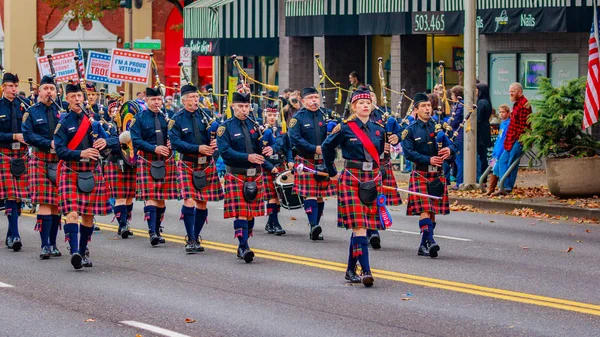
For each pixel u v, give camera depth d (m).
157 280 15.41
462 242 18.92
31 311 13.34
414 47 35.97
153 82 55.53
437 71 35.78
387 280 15.20
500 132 25.27
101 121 18.88
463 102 26.91
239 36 39.69
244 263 16.84
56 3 51.75
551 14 29.34
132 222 22.22
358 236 14.70
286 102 28.14
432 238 17.31
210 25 39.78
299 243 18.95
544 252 17.75
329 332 12.11
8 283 15.20
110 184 19.81
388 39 38.03
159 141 18.83
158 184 18.94
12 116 18.55
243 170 16.88
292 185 19.48
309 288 14.70
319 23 36.84
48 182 17.30
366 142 14.67
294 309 13.34
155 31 56.28
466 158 26.31
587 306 13.39
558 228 20.91
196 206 18.25
